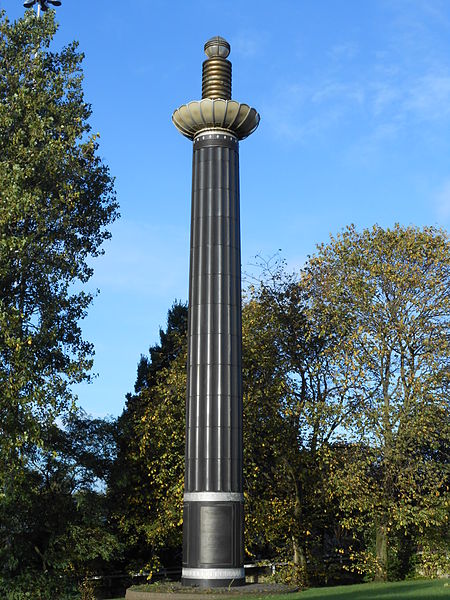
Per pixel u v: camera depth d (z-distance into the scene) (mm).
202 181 28062
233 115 28125
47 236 30422
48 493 35719
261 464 34906
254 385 34281
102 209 34812
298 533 34344
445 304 32531
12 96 29859
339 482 31094
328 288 34594
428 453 33875
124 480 36812
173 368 36750
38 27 31734
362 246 34750
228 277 26984
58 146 29484
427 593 18734
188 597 22406
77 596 33469
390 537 34906
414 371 31969
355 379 32031
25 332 29672
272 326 35469
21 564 32875
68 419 36812
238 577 24219
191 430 25594
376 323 33031
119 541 38219
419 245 34031
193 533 24547
